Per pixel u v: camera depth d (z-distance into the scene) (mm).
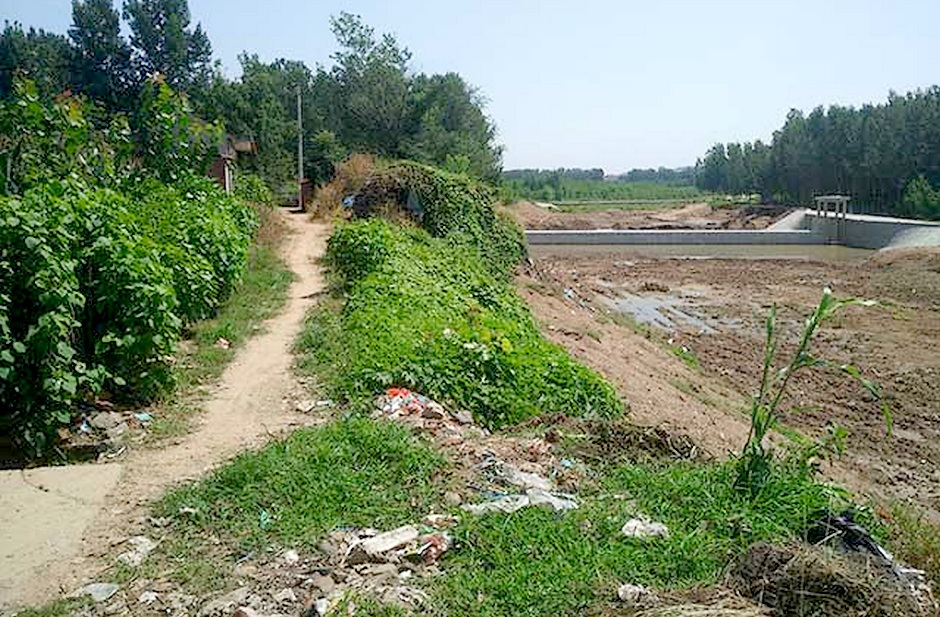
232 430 7383
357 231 16516
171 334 8078
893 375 18781
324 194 33281
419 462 6207
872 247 48219
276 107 47344
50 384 6637
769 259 43125
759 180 82938
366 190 24219
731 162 95000
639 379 14586
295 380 9008
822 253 46344
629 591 4527
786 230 55250
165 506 5625
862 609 4523
